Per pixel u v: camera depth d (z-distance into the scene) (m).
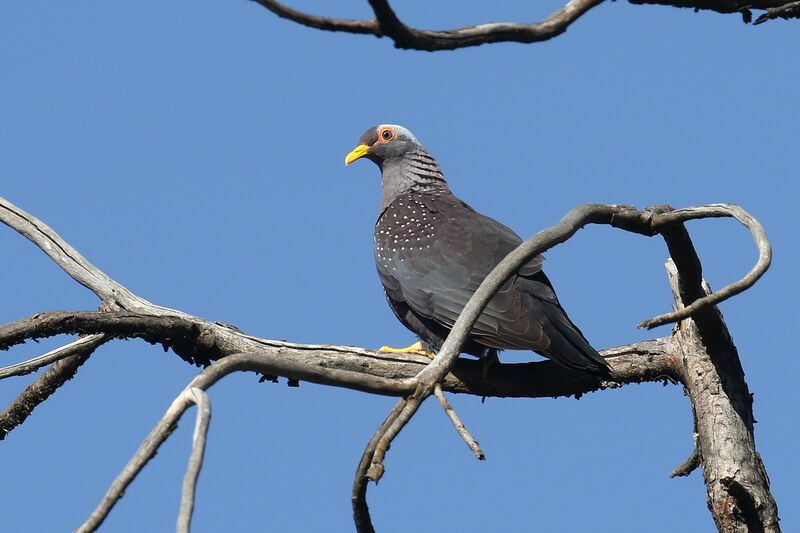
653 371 11.48
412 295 12.09
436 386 7.27
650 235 9.56
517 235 12.29
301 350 11.15
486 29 6.48
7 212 12.12
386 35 6.14
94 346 11.22
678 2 9.41
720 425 10.83
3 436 11.80
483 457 6.69
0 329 10.06
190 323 10.90
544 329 10.70
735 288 7.50
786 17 10.05
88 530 6.13
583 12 6.80
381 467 6.82
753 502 10.14
